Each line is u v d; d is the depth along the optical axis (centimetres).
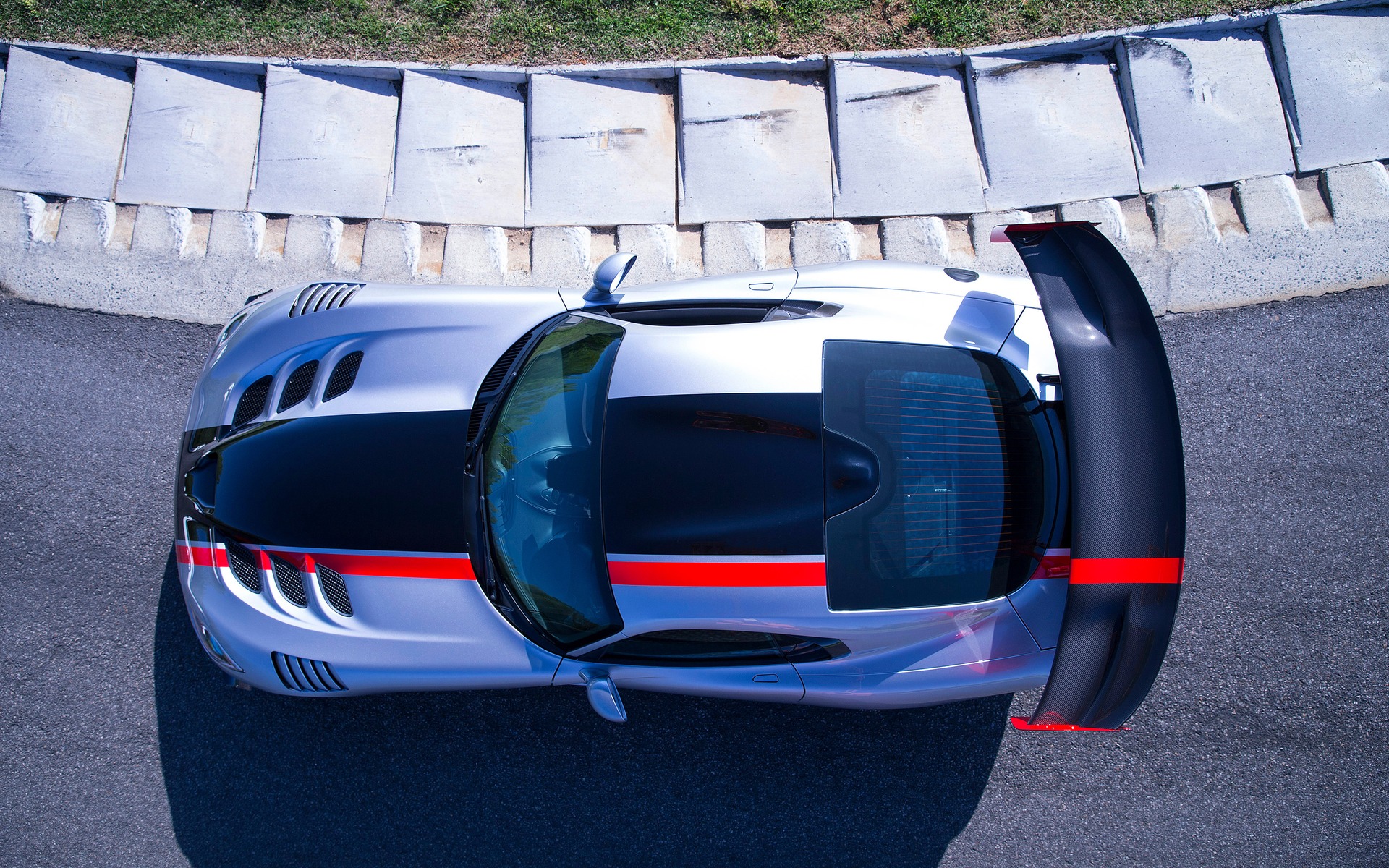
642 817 392
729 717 402
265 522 323
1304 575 404
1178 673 399
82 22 475
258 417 343
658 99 476
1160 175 454
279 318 357
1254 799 386
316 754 398
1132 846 385
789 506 281
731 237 457
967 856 386
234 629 332
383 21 473
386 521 313
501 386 321
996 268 444
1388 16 461
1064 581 293
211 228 461
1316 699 393
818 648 303
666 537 285
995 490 290
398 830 391
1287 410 420
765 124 469
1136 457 267
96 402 433
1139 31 461
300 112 473
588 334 324
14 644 404
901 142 463
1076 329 280
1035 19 466
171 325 446
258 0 475
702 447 289
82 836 387
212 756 397
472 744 400
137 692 402
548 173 467
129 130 471
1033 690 402
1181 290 437
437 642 315
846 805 392
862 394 291
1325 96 454
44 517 418
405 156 468
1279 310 430
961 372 299
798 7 471
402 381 328
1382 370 420
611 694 300
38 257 455
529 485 309
